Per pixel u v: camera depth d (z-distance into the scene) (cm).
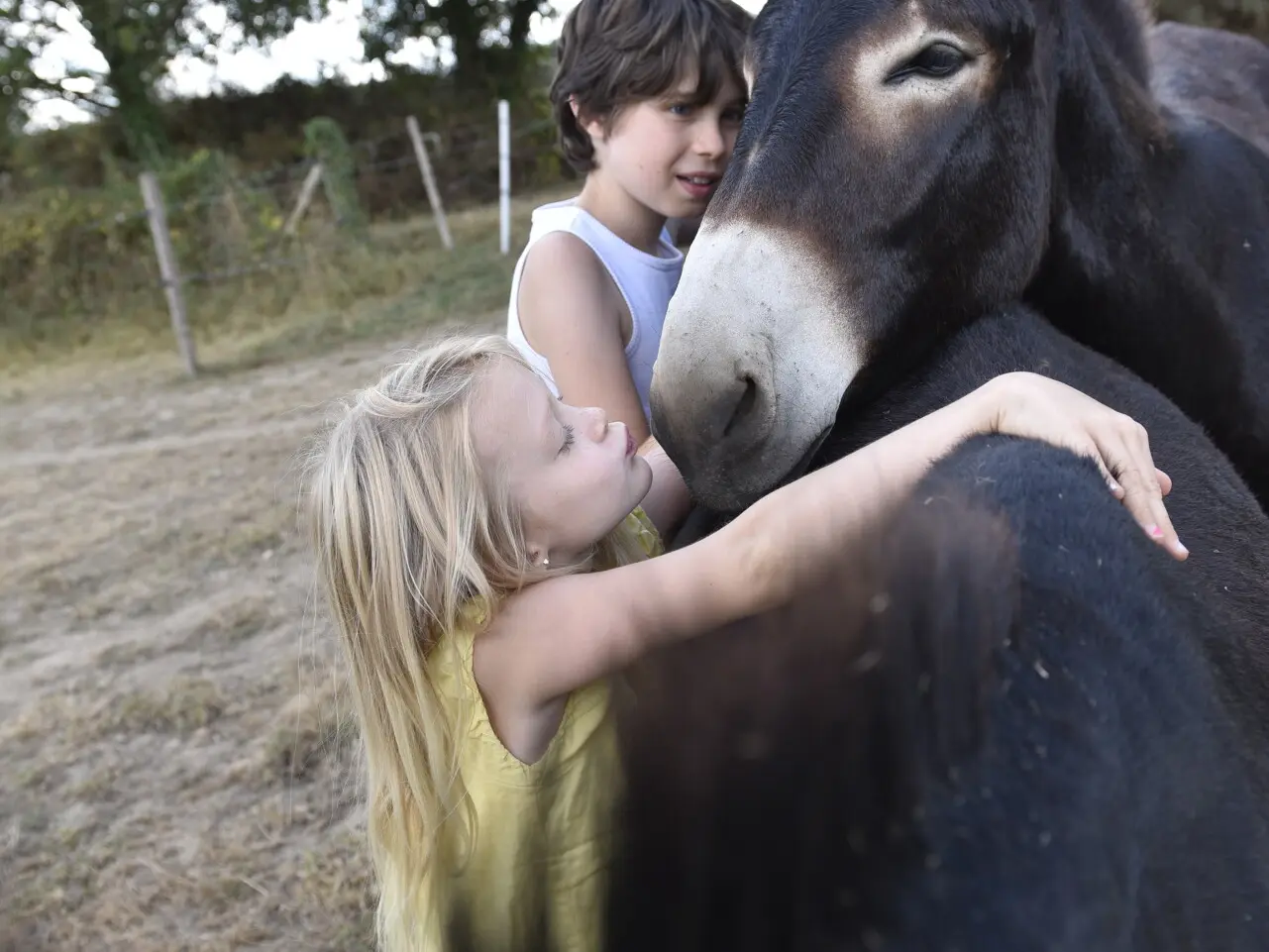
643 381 185
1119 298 197
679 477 169
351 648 105
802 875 49
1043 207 182
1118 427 93
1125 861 58
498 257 1030
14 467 617
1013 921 50
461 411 101
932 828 51
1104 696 64
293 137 1831
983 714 58
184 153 1777
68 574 442
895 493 78
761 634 54
